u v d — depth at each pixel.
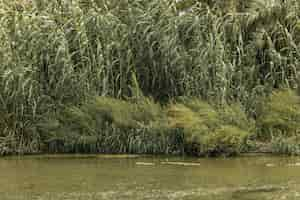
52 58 32.56
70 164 28.12
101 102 31.98
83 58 32.81
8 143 31.39
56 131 31.69
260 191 21.75
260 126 32.62
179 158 30.06
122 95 33.44
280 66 33.78
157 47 33.81
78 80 32.53
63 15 34.28
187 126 30.45
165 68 33.28
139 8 34.81
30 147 31.59
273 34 35.06
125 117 31.62
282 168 26.69
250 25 35.25
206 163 28.39
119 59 33.44
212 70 32.72
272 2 35.97
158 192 21.64
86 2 35.56
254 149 31.70
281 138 31.39
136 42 34.09
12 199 20.73
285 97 32.25
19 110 31.66
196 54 33.03
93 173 25.66
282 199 20.47
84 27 33.06
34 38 32.59
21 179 24.31
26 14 33.41
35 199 20.69
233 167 27.09
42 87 32.38
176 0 35.91
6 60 31.75
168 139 31.28
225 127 30.44
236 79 33.44
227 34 34.59
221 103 32.06
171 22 33.62
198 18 33.69
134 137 31.44
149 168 26.95
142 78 34.19
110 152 31.48
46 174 25.45
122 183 23.38
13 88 31.47
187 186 22.70
